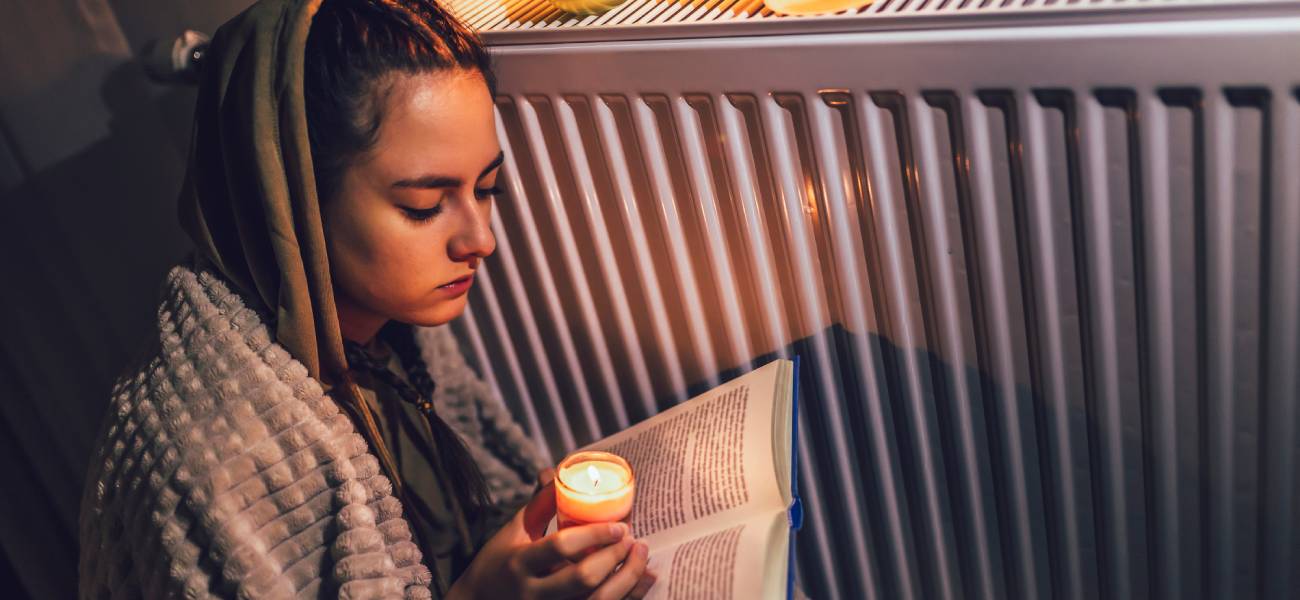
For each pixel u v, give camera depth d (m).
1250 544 0.72
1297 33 0.52
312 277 0.68
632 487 0.73
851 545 0.93
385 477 0.72
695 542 0.69
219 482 0.67
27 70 1.02
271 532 0.69
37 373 1.13
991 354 0.75
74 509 1.21
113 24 1.00
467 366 0.99
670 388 0.94
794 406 0.75
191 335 0.71
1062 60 0.60
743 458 0.73
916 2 0.66
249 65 0.65
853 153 0.71
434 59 0.65
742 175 0.77
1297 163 0.56
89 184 1.07
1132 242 0.65
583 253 0.89
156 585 0.69
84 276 1.11
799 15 0.69
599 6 0.77
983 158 0.66
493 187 0.74
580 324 0.94
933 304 0.75
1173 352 0.67
